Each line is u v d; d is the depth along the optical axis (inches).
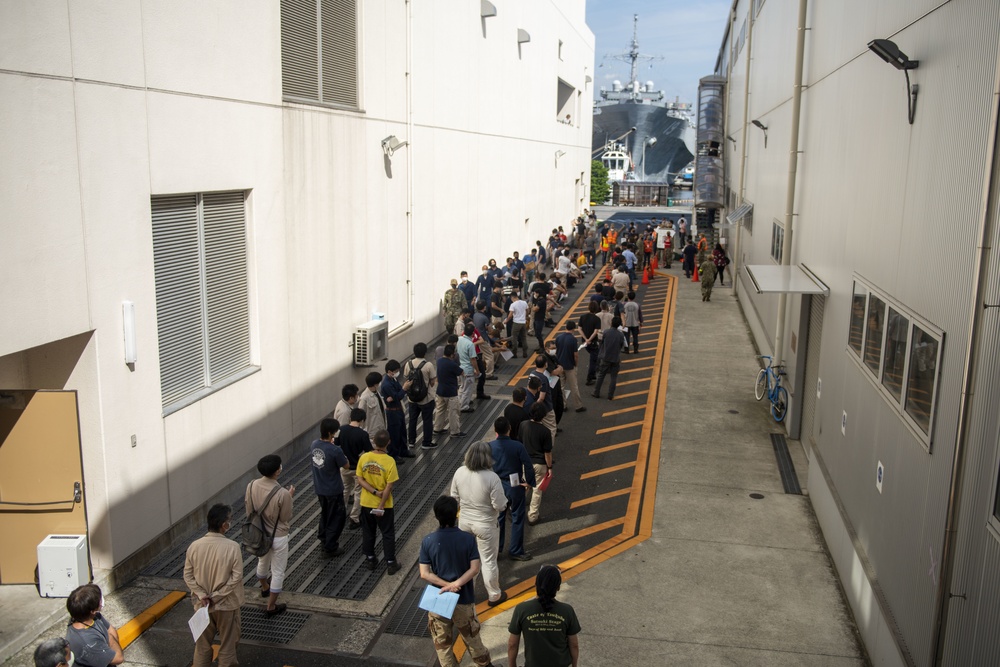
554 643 212.2
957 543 207.5
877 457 297.1
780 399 558.9
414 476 454.6
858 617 303.1
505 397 615.5
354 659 281.6
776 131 687.1
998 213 193.3
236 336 425.4
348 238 549.0
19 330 271.9
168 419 357.4
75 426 306.8
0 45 259.1
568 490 446.3
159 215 357.1
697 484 454.3
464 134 851.4
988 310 196.1
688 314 965.8
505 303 835.4
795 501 431.8
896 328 279.7
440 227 776.3
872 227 325.4
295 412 482.6
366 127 572.7
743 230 1031.0
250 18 414.6
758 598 328.8
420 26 687.7
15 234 268.7
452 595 248.1
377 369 592.7
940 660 214.4
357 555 359.3
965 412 203.9
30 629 282.0
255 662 278.8
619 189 3090.6
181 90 358.9
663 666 279.7
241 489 423.5
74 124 294.2
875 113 327.9
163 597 317.7
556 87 1456.7
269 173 441.4
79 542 301.9
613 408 599.2
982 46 208.1
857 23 370.9
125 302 324.8
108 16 309.9
